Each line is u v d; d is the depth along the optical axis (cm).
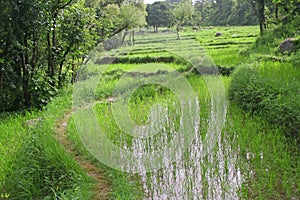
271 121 673
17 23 883
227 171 506
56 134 695
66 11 1124
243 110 785
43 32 988
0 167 493
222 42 2327
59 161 492
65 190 441
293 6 1711
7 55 912
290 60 1095
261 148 566
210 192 460
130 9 2042
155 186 485
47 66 1119
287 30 1593
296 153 541
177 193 464
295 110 619
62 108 884
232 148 597
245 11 4847
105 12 1962
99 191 470
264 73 898
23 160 493
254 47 1633
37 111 926
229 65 1209
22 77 996
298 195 431
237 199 437
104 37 1603
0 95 973
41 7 920
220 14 5544
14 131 689
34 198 447
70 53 1180
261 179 470
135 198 451
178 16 3550
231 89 886
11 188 459
